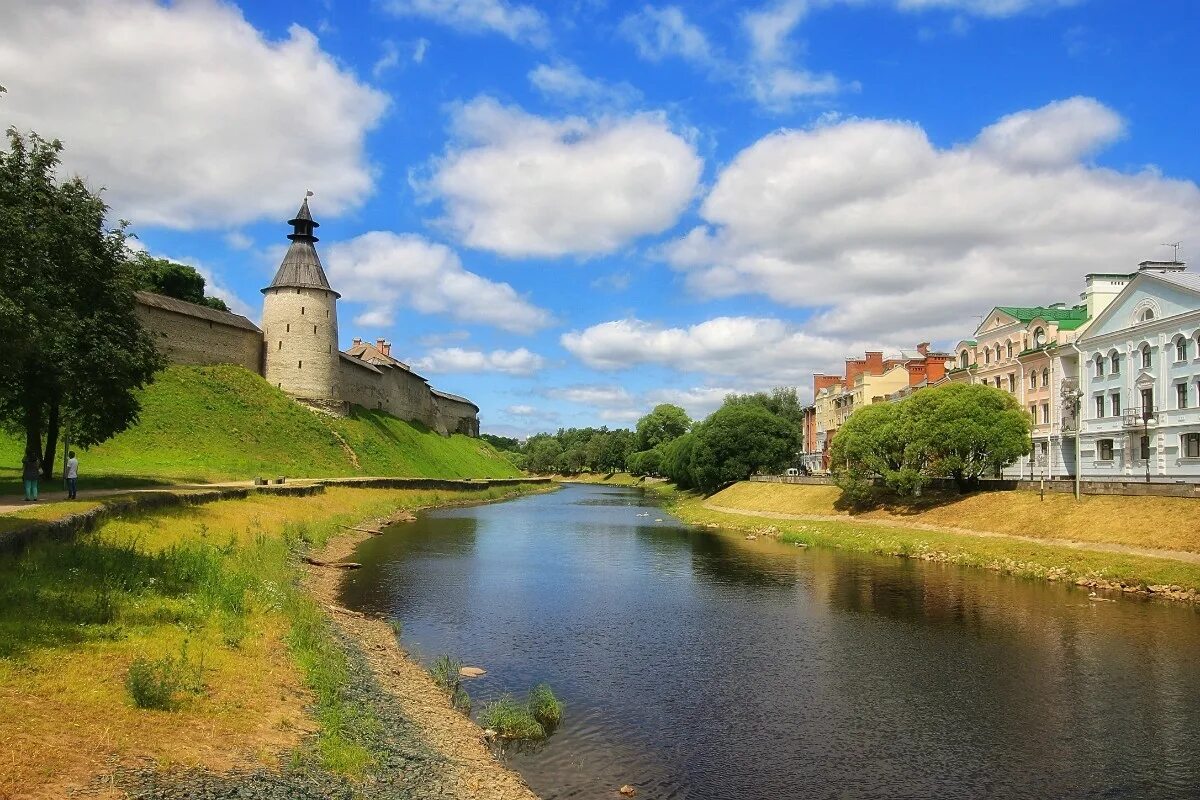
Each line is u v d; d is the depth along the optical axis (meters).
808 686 21.36
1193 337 51.31
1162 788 15.15
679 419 181.50
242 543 35.12
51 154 32.69
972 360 81.50
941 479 62.75
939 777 15.56
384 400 124.50
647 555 48.75
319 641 21.36
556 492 142.00
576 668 22.83
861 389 107.81
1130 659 24.08
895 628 28.25
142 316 79.19
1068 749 17.02
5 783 9.77
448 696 19.78
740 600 33.59
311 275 99.19
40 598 17.50
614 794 14.54
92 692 13.45
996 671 22.83
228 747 12.95
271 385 94.00
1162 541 38.12
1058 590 36.09
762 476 91.75
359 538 50.88
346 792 12.55
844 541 54.38
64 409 40.56
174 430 73.62
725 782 15.22
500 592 34.47
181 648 17.00
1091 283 65.69
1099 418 60.06
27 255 26.47
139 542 27.97
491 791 14.13
